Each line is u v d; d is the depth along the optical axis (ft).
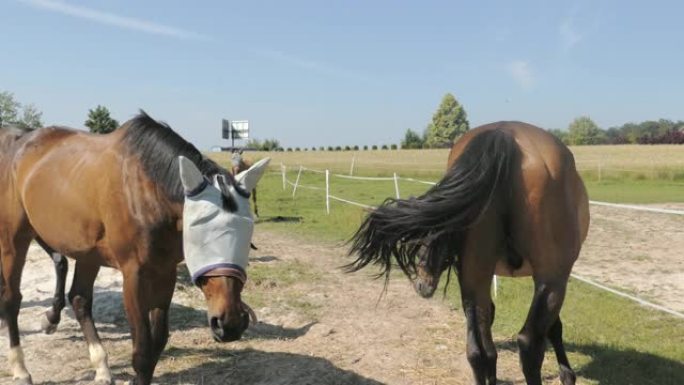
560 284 9.68
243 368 14.60
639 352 15.62
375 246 10.16
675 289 23.38
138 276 11.23
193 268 9.68
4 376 13.82
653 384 13.66
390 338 17.07
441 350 16.02
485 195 9.66
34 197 13.04
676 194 66.03
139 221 11.02
